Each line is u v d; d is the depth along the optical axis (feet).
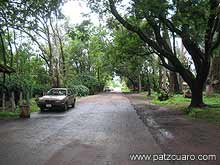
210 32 64.23
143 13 57.06
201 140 34.94
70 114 68.23
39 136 37.93
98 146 31.50
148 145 31.99
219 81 126.21
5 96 79.56
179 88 138.82
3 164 24.45
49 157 26.71
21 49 116.78
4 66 71.41
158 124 49.90
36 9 75.31
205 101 89.45
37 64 135.95
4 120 56.39
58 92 81.82
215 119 54.24
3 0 70.18
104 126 47.47
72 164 24.36
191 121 53.78
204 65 68.64
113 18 76.48
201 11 54.19
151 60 134.72
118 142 33.73
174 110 76.43
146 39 70.95
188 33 63.67
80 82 192.95
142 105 96.37
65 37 159.22
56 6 74.49
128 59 89.61
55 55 122.21
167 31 72.02
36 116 63.98
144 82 235.61
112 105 97.19
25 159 26.02
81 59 231.71
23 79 84.17
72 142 33.78
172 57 71.05
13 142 33.88
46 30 113.80
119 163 24.58
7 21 85.15
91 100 128.36
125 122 52.80
